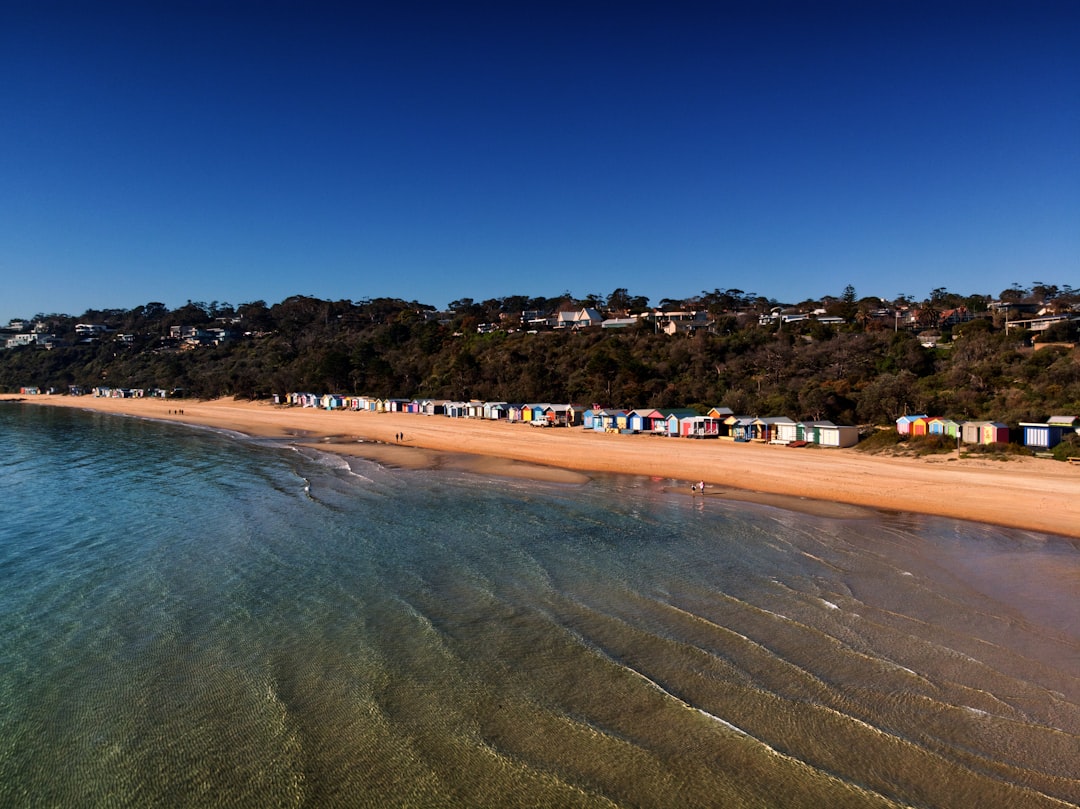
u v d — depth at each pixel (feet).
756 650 59.67
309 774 43.47
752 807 40.11
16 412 378.53
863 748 45.29
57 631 64.69
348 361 400.26
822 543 93.50
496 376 321.73
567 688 53.57
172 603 71.82
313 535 99.40
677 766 43.88
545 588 76.02
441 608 70.23
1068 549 88.48
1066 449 136.26
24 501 123.85
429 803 40.78
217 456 189.98
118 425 295.28
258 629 65.10
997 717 48.52
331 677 55.62
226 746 46.42
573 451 189.37
